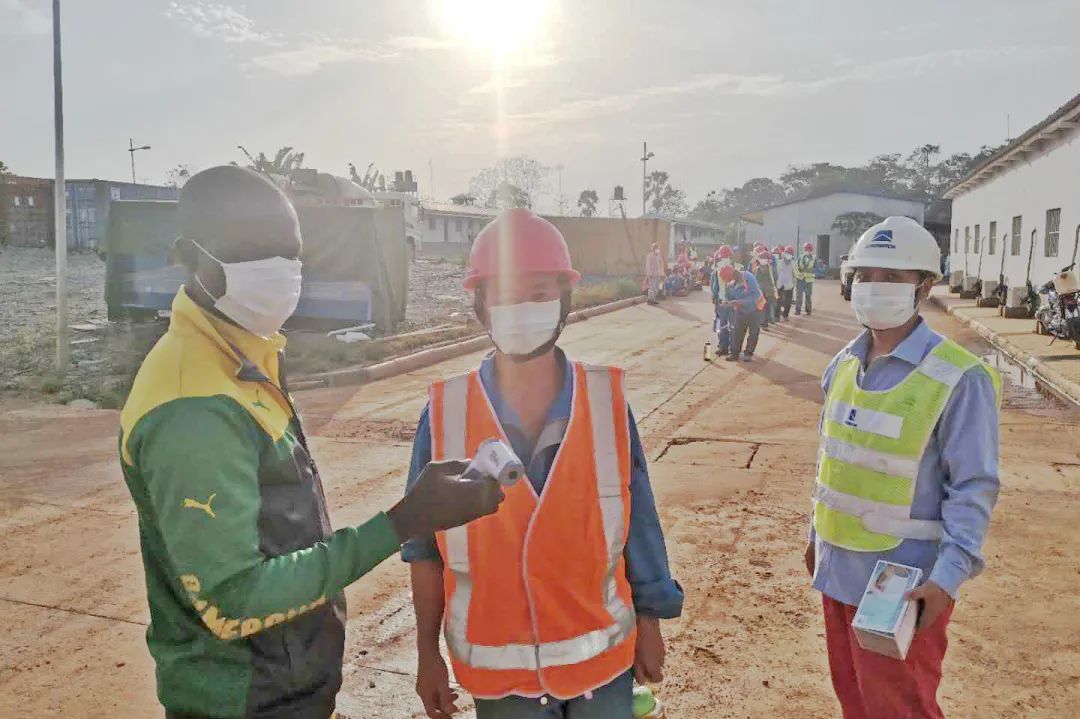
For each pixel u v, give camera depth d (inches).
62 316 486.0
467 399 85.5
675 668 159.3
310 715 72.6
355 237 632.4
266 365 74.2
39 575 208.2
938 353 102.3
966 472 97.0
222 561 61.7
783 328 764.6
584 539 83.1
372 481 285.9
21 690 156.3
